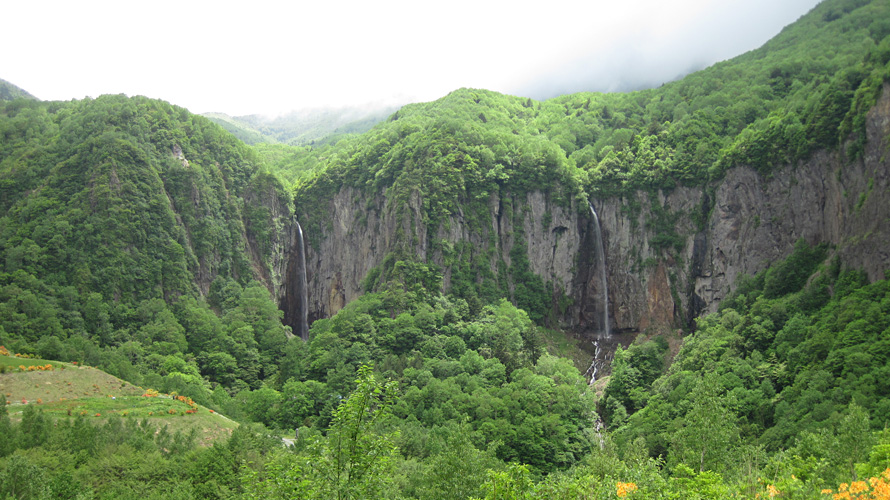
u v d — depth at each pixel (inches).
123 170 7253.9
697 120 7293.3
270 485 1979.6
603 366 6628.9
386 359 5462.6
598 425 5113.2
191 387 4933.6
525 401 4682.6
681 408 4328.3
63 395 4183.1
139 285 6815.9
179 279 7140.8
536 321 7081.7
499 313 6373.0
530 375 5068.9
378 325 6107.3
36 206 6983.3
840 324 4411.9
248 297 7337.6
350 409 1684.3
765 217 6230.3
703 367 4906.5
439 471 2620.6
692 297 6806.1
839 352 4087.1
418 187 7126.0
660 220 7135.8
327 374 5433.1
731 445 3031.5
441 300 6574.8
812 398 3843.5
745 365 4554.6
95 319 6245.1
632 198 7342.5
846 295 4847.4
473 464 2605.8
